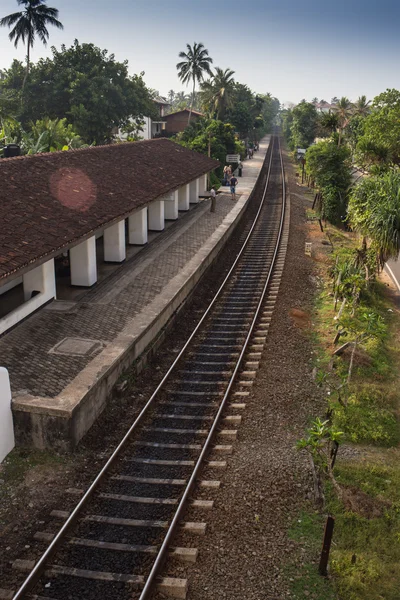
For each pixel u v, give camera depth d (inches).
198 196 1386.6
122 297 642.2
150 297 642.8
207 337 600.7
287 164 2696.9
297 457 382.9
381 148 1120.8
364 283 752.3
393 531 321.7
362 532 318.3
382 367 543.8
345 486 358.3
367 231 725.9
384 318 697.0
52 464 376.2
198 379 502.6
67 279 709.3
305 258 944.3
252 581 275.1
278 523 317.7
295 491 347.3
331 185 1328.7
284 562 288.5
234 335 602.9
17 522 319.3
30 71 1924.2
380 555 303.9
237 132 2888.8
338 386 493.7
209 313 677.3
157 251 864.9
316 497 338.3
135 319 569.3
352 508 336.5
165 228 1045.2
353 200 784.9
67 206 609.9
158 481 356.2
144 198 777.6
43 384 428.1
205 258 825.5
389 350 597.6
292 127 3223.4
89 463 379.6
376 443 421.4
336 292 690.2
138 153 1032.2
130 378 486.3
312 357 552.7
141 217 880.9
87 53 1907.0
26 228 507.8
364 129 1206.9
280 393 472.1
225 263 914.7
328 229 1229.1
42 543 301.1
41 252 477.4
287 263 887.1
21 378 437.4
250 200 1514.5
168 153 1188.5
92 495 341.4
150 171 946.7
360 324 634.8
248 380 498.0
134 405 458.9
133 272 748.0
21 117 1900.8
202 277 808.3
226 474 362.0
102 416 438.0
